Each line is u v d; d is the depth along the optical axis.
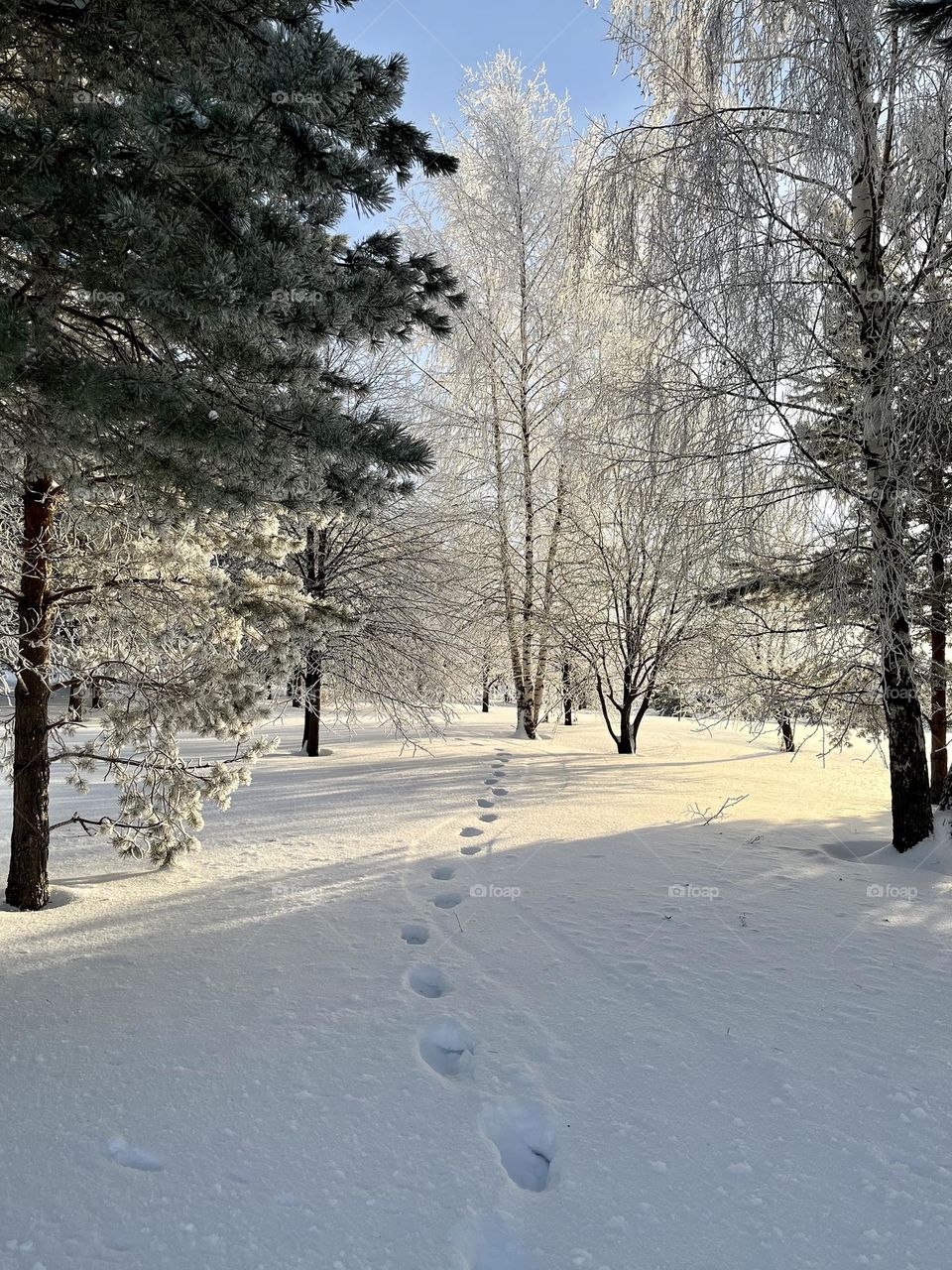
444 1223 2.06
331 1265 1.91
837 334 6.25
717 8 6.33
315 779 10.12
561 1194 2.21
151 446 3.46
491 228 15.60
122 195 2.76
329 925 4.33
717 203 6.14
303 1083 2.70
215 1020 3.16
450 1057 3.00
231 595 6.14
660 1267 1.95
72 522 5.22
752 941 4.19
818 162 5.93
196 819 5.61
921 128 5.80
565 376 15.09
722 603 7.80
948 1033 3.17
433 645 13.98
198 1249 1.95
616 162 7.15
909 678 6.46
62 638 5.79
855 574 6.54
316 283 3.31
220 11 3.09
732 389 6.41
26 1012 3.21
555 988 3.54
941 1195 2.22
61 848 6.29
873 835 7.20
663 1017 3.27
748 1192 2.22
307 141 2.98
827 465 6.66
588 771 11.34
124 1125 2.44
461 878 5.29
